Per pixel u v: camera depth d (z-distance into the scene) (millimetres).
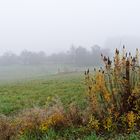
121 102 10195
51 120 10664
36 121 10867
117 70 10234
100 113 10266
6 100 20859
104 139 9461
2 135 10539
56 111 11219
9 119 12508
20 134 10422
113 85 10508
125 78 10172
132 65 10297
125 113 10070
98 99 10461
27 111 12492
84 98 16516
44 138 9875
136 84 10281
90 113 10555
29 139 10094
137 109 9992
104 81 10281
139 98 10062
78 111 11289
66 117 10859
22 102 19562
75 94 19969
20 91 26562
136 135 9211
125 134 9562
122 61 10234
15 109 17328
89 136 9344
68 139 9875
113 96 10258
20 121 11273
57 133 10250
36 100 19719
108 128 9867
